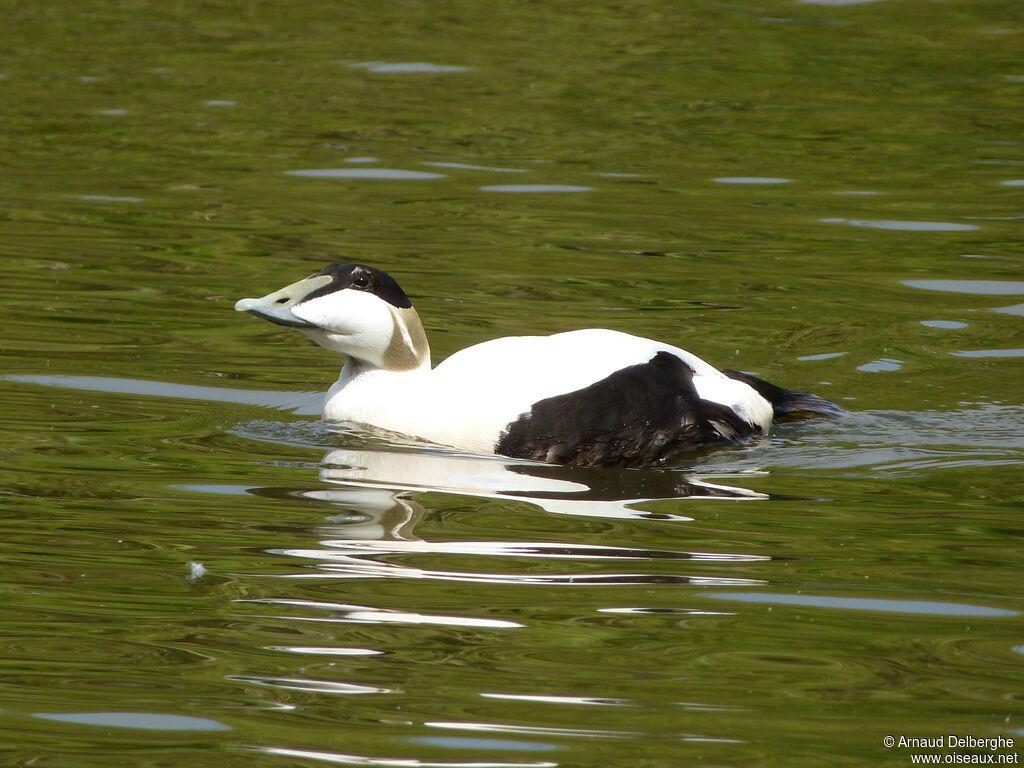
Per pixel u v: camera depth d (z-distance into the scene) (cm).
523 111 2267
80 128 2136
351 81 2428
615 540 883
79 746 635
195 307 1432
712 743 640
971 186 1923
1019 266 1600
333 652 726
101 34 2730
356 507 939
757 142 2123
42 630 748
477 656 723
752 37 2736
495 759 626
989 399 1211
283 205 1803
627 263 1600
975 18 2864
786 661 721
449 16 2900
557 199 1853
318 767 620
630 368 1069
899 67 2538
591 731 651
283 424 1128
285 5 2994
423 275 1538
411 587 806
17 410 1139
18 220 1716
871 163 2027
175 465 1023
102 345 1315
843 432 1123
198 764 621
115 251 1608
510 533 895
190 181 1895
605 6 2989
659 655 724
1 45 2616
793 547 875
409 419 1088
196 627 753
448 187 1892
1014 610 782
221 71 2480
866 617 772
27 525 898
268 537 882
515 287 1509
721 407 1084
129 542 872
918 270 1588
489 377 1085
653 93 2375
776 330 1390
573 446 1046
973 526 916
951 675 707
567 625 758
